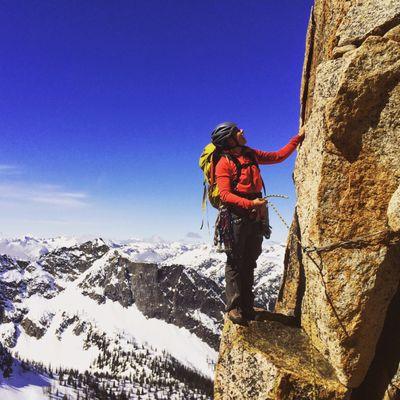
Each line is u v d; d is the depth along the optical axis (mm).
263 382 3822
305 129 4262
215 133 4188
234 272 4301
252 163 4211
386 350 3908
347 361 3682
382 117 3594
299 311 4570
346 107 3596
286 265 5230
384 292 3633
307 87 5312
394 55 3527
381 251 3580
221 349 4379
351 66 3570
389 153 3594
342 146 3668
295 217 4969
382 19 3674
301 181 4227
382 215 3607
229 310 4355
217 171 4137
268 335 4223
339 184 3682
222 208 4141
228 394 4137
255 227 4277
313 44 5188
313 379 3691
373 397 3961
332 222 3689
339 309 3664
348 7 4125
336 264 3668
